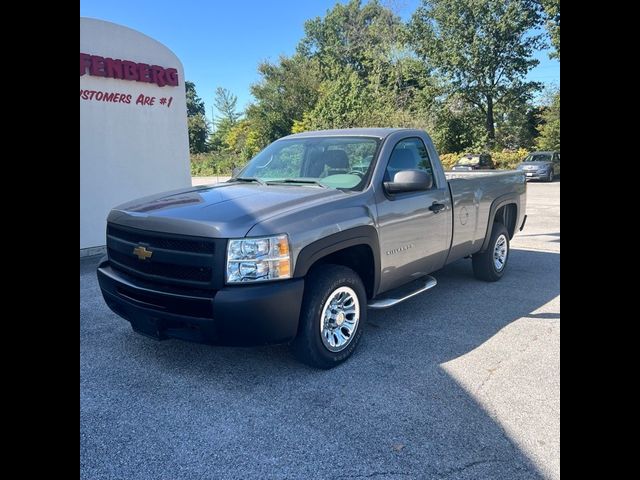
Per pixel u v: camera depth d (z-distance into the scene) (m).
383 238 4.18
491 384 3.59
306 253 3.45
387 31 39.78
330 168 4.59
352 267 4.30
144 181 9.44
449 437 2.94
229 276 3.24
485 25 34.59
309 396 3.41
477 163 28.14
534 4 34.28
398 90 35.69
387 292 4.68
